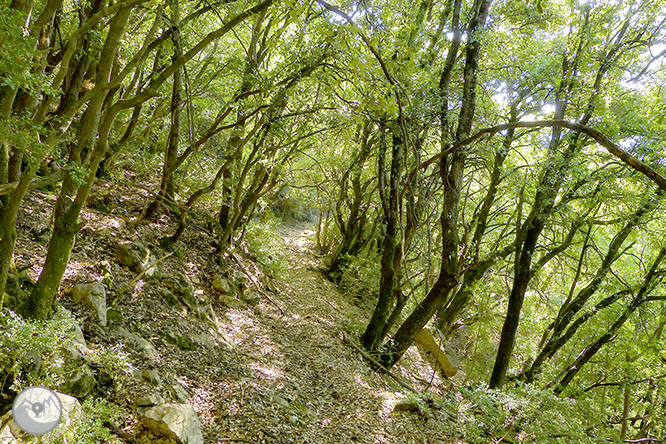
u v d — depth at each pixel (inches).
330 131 389.7
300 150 375.6
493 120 390.9
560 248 407.8
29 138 108.2
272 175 394.3
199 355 243.8
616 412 528.1
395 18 288.8
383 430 254.4
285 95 293.3
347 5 213.8
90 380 157.5
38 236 237.9
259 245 501.0
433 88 314.3
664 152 322.0
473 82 312.5
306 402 249.3
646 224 386.3
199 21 285.7
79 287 210.1
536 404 272.2
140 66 266.8
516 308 395.5
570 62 382.9
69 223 159.0
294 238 928.9
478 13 316.8
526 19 382.3
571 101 367.6
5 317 135.6
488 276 571.5
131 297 248.7
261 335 327.0
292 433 207.2
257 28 303.3
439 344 491.8
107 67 144.4
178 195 388.8
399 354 366.0
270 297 427.8
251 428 195.8
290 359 305.0
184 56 149.7
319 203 768.3
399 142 342.3
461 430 270.4
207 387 214.4
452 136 319.0
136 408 164.4
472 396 282.5
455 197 323.3
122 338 207.6
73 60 265.9
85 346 173.3
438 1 429.1
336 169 620.1
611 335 416.5
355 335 407.2
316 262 711.1
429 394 359.3
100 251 261.4
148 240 321.4
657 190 335.9
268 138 349.1
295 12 141.9
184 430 157.2
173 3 245.0
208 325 287.1
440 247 490.0
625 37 387.5
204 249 380.5
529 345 520.7
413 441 257.0
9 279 169.2
